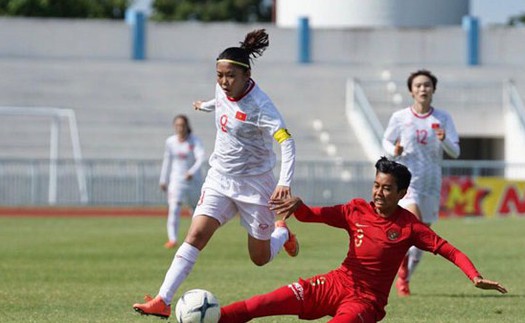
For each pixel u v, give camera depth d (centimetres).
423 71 5166
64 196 13512
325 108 17175
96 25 18175
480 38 19262
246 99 3541
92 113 16375
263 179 3634
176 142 7712
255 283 5353
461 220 11712
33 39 18012
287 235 3803
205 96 17112
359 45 19025
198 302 3191
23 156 15512
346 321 3062
